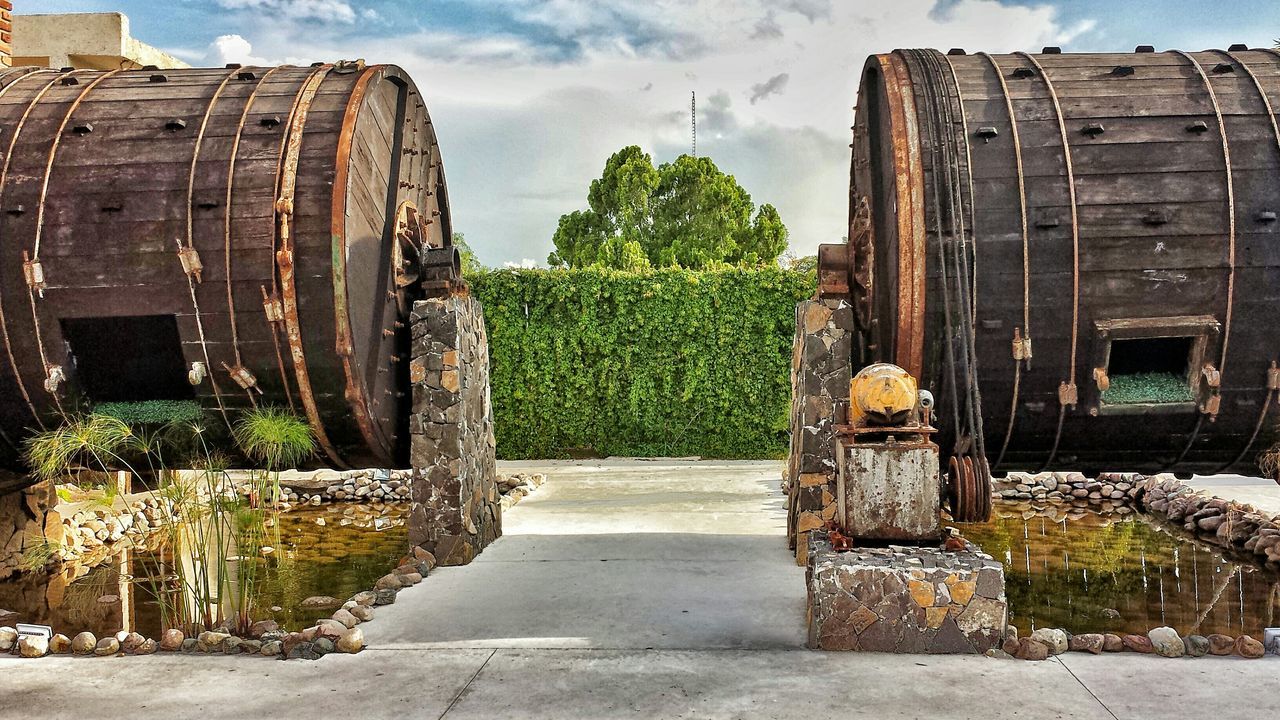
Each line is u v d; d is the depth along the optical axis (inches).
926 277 225.3
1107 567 287.4
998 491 440.8
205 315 243.9
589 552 293.4
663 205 1242.6
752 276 572.1
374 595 236.1
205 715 161.2
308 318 243.3
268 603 253.3
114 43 494.9
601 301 580.7
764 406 575.5
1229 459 247.0
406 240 288.4
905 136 231.1
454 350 275.9
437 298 282.4
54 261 243.3
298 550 331.0
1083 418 234.8
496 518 322.0
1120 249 224.2
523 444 584.7
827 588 192.5
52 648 200.4
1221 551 313.9
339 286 239.8
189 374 243.3
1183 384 236.4
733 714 157.5
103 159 251.8
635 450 585.9
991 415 236.7
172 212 244.5
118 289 243.1
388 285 275.6
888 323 250.5
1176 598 249.4
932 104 235.5
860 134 281.4
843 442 209.3
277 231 242.7
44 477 271.0
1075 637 191.2
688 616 218.8
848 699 163.3
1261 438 236.7
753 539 314.0
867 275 264.1
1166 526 364.8
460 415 277.0
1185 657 184.4
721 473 494.0
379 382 272.2
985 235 225.8
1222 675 173.3
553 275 576.1
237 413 254.4
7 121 259.3
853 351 283.3
